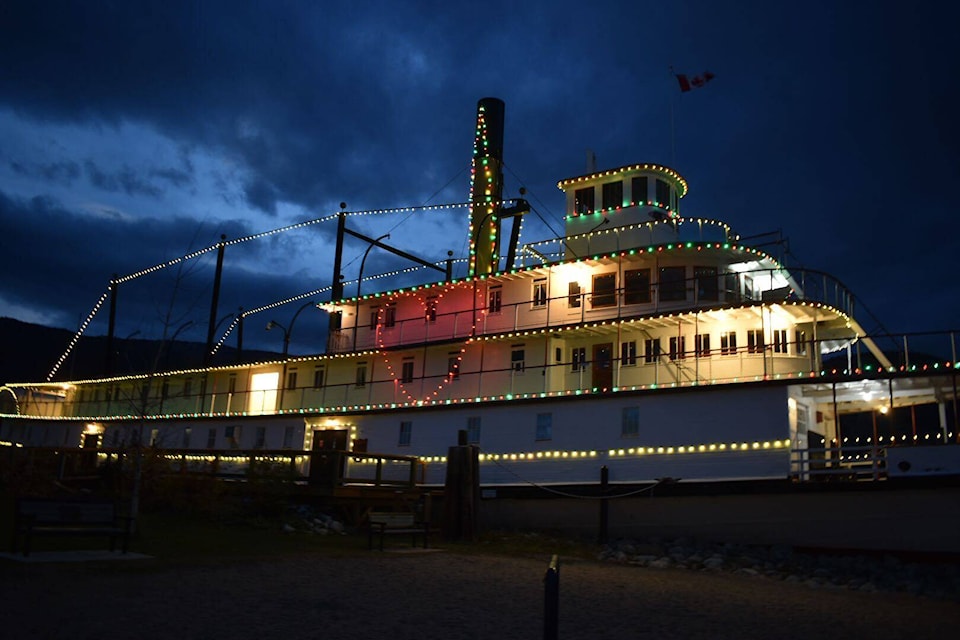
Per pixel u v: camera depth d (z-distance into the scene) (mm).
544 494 26547
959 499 19938
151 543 17234
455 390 32469
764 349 25359
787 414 23000
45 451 26516
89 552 14961
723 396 24125
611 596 14188
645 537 24453
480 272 35094
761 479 22828
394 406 31594
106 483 25562
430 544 21844
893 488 20688
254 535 20609
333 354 36219
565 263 30484
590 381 29734
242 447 36750
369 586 13352
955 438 23406
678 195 35125
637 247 30047
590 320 30125
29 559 13484
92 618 9359
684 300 28859
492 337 30578
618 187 33875
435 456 30047
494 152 37156
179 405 42500
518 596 13383
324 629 9695
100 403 46219
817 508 21750
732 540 22984
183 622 9508
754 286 30281
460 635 9891
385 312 36500
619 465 25500
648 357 27625
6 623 8836
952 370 21688
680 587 16047
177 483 24250
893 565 20219
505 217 35938
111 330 48312
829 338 26938
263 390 37156
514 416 28312
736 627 11758
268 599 11422
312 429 34531
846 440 26984
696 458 24156
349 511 25125
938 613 14570
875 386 23766
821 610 14055
